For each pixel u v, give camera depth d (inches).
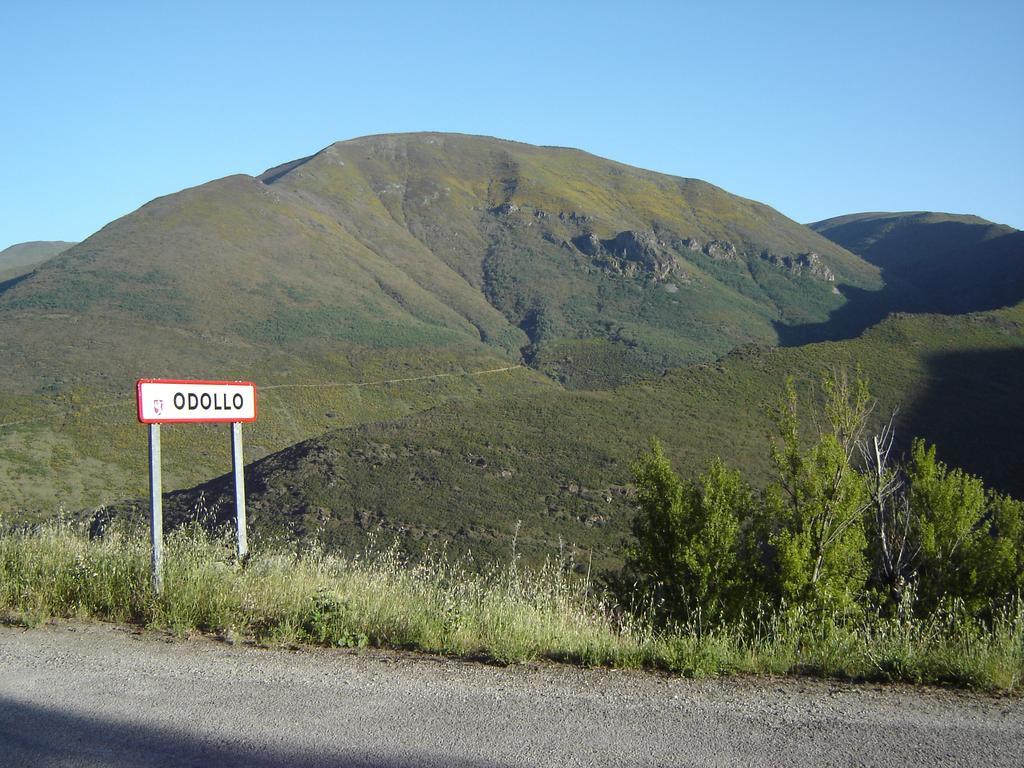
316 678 182.7
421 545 986.7
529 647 209.0
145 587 246.1
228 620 228.5
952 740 150.5
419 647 211.9
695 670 192.7
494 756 140.6
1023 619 238.7
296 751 142.1
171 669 188.2
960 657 197.5
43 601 242.7
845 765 138.8
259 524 1052.5
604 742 147.3
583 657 202.5
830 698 174.9
